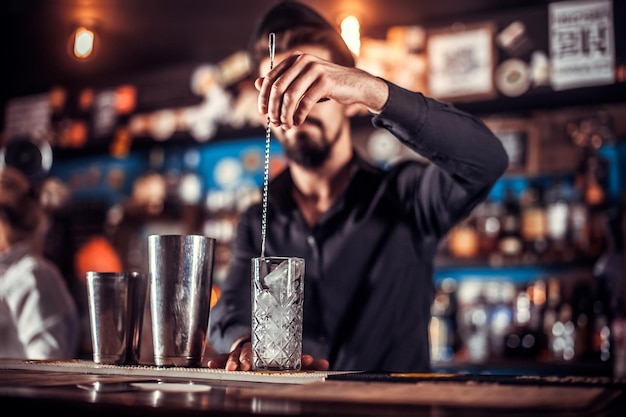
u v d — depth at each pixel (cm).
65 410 78
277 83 119
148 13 382
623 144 366
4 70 458
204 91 429
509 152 367
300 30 181
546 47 347
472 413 70
